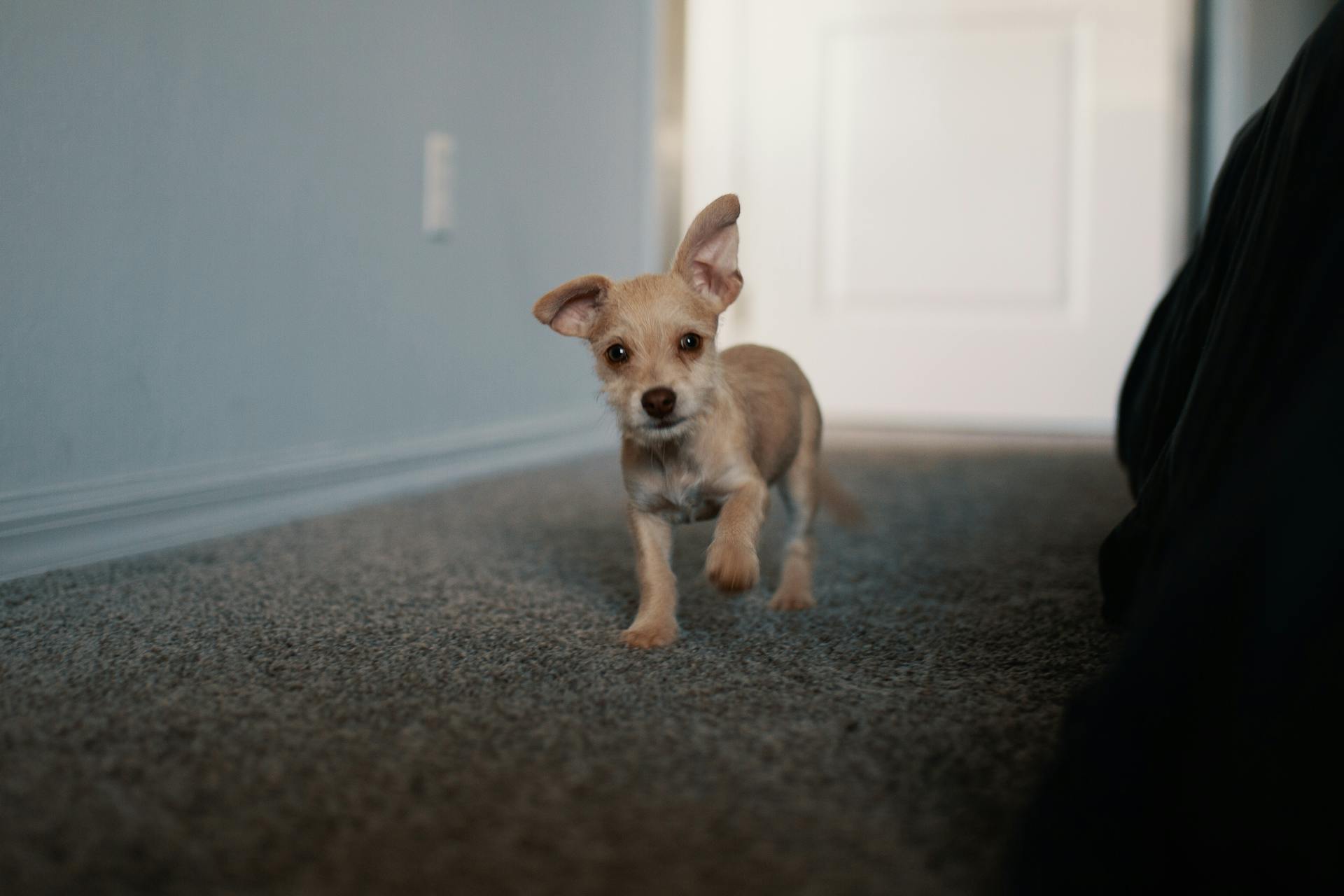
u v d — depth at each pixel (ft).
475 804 2.63
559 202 10.41
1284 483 2.29
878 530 6.77
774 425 4.86
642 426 4.27
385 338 7.75
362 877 2.28
